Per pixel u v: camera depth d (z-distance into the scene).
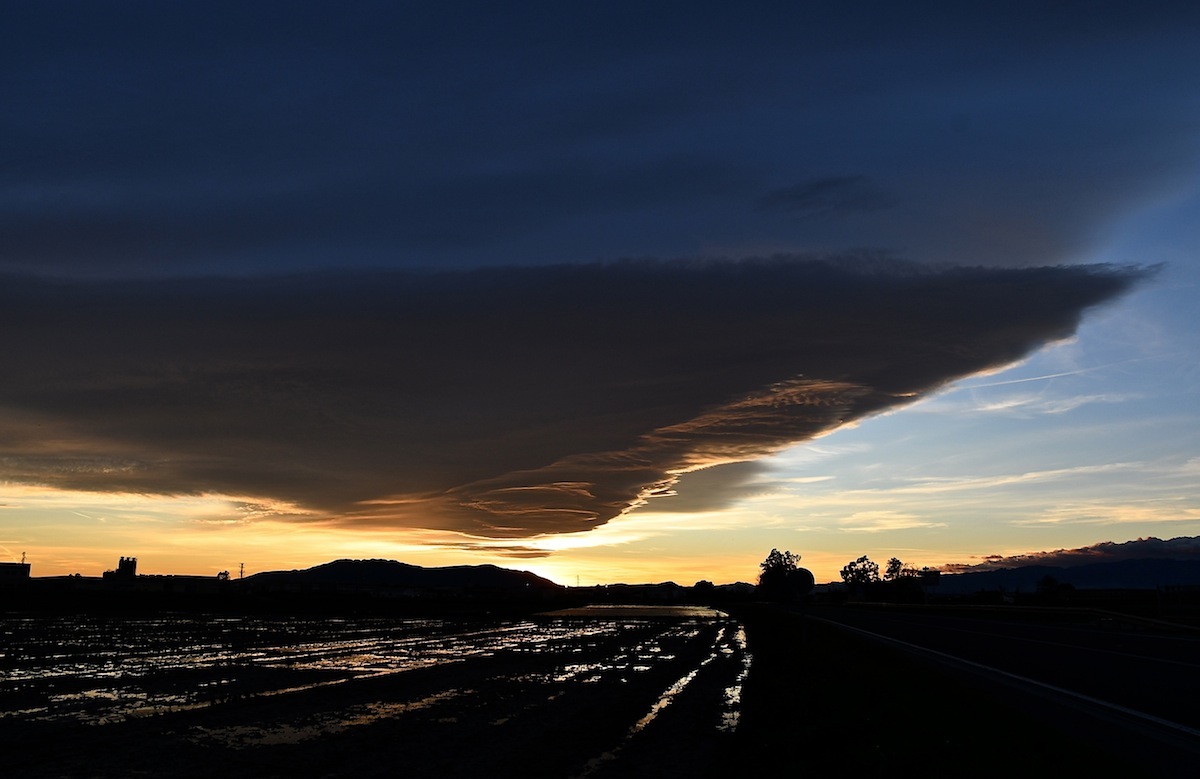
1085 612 61.50
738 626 65.94
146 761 14.02
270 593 173.38
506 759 14.21
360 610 103.12
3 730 17.03
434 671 29.83
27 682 25.73
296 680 26.56
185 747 15.23
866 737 14.26
